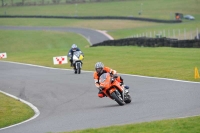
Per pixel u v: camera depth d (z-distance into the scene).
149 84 60.44
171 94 49.50
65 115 42.75
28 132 34.88
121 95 45.94
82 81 70.06
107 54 117.56
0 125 40.78
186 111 37.78
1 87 70.62
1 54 143.12
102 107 45.59
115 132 29.47
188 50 106.25
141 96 50.53
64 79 74.50
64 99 54.56
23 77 82.12
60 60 106.69
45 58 124.88
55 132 32.94
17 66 107.50
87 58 111.75
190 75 65.19
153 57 98.12
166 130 28.84
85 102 50.69
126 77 70.62
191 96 46.53
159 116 36.47
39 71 92.38
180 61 85.19
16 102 54.28
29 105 52.22
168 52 105.75
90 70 87.25
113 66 88.81
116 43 148.50
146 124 31.33
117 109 42.72
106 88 45.38
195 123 30.31
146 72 74.00
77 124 36.47
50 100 54.88
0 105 52.00
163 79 64.25
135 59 97.81
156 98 47.72
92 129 31.19
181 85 56.47
